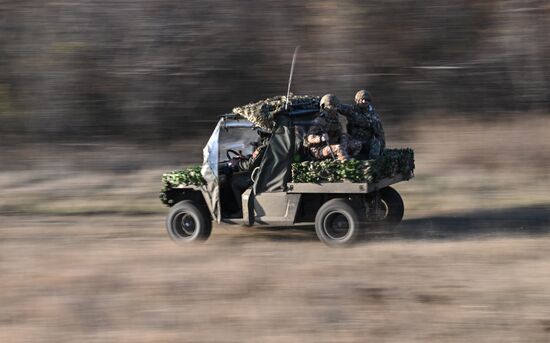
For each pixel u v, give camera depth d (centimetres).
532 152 5669
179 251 3434
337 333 2297
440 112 7012
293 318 2431
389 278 2820
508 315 2403
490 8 7525
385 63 7381
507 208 4241
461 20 7494
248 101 7394
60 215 4512
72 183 5472
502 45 7288
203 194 3575
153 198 4934
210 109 7369
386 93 7238
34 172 5916
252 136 3712
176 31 7619
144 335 2345
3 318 2561
